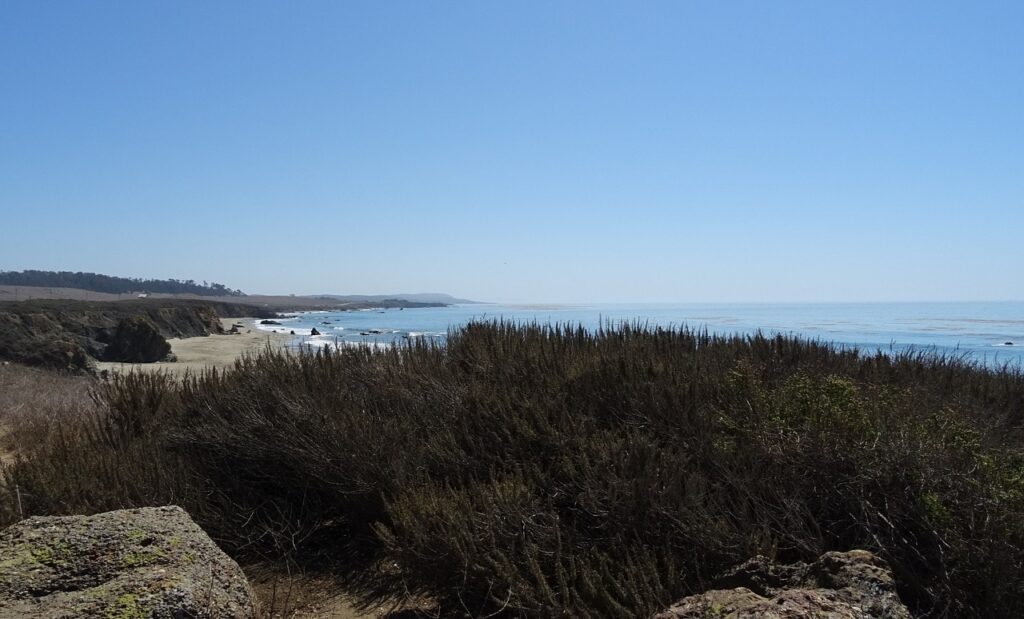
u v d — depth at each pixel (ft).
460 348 22.84
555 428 15.57
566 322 26.86
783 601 8.48
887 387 16.42
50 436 23.09
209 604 9.85
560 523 12.71
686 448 14.23
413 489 14.23
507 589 11.66
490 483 14.62
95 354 118.93
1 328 93.61
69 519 11.69
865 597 8.71
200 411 20.51
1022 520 10.45
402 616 12.51
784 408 14.33
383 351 24.00
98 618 9.04
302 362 22.85
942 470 11.51
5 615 9.19
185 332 206.69
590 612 10.56
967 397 18.25
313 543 15.89
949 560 10.48
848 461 12.34
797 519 11.74
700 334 25.12
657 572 11.24
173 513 12.02
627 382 17.12
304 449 16.46
